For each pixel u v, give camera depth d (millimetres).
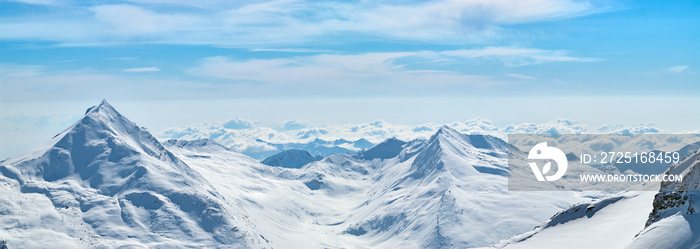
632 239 112875
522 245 139500
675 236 103188
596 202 147125
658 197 116438
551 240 136250
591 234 130625
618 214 137125
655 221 114188
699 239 99562
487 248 147125
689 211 108062
